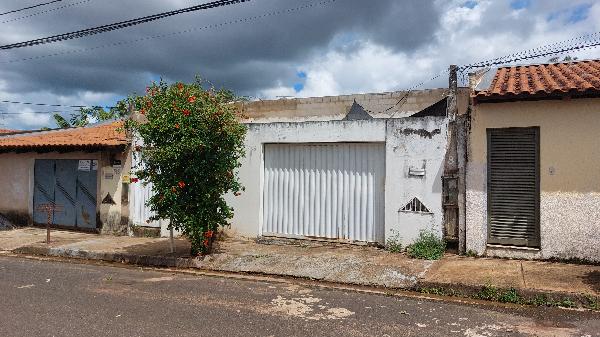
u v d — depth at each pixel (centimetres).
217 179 1014
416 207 1026
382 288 816
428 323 604
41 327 581
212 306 681
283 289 800
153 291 778
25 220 1617
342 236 1120
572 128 896
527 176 938
